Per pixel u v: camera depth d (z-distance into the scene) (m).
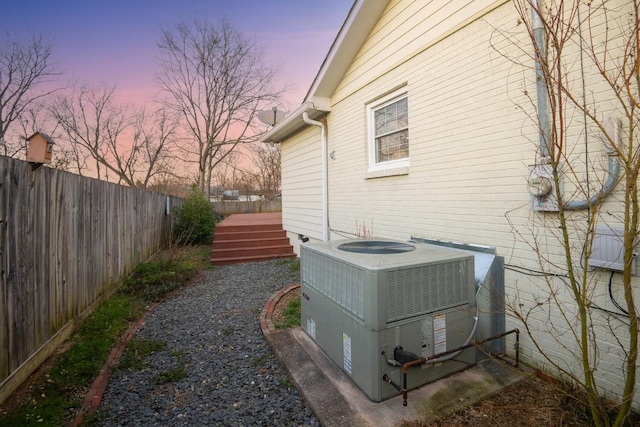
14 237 2.74
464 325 2.75
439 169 3.90
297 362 3.01
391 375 2.42
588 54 2.48
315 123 6.48
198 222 10.37
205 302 5.04
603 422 2.16
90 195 4.39
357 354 2.54
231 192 27.56
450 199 3.75
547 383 2.64
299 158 8.13
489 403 2.43
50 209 3.34
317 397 2.50
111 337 3.72
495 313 3.12
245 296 5.31
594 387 2.13
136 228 6.75
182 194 24.22
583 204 2.53
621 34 2.32
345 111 5.89
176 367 3.13
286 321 4.03
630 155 1.83
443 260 2.63
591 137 2.50
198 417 2.42
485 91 3.32
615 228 2.36
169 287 5.60
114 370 3.05
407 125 4.58
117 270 5.51
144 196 7.43
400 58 4.48
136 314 4.45
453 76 3.68
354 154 5.67
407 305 2.46
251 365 3.14
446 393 2.48
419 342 2.52
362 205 5.48
